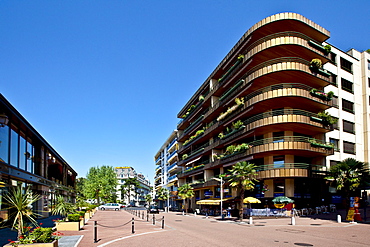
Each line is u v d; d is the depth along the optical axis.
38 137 29.42
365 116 44.16
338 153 39.50
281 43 33.12
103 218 39.03
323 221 27.41
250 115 38.34
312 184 36.12
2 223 21.58
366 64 45.84
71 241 16.27
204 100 51.84
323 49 35.94
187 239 17.17
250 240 16.66
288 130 34.94
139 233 20.41
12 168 23.17
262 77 34.31
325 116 34.50
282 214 32.78
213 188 49.38
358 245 14.75
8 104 20.61
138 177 145.12
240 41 39.12
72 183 65.19
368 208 38.62
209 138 52.19
